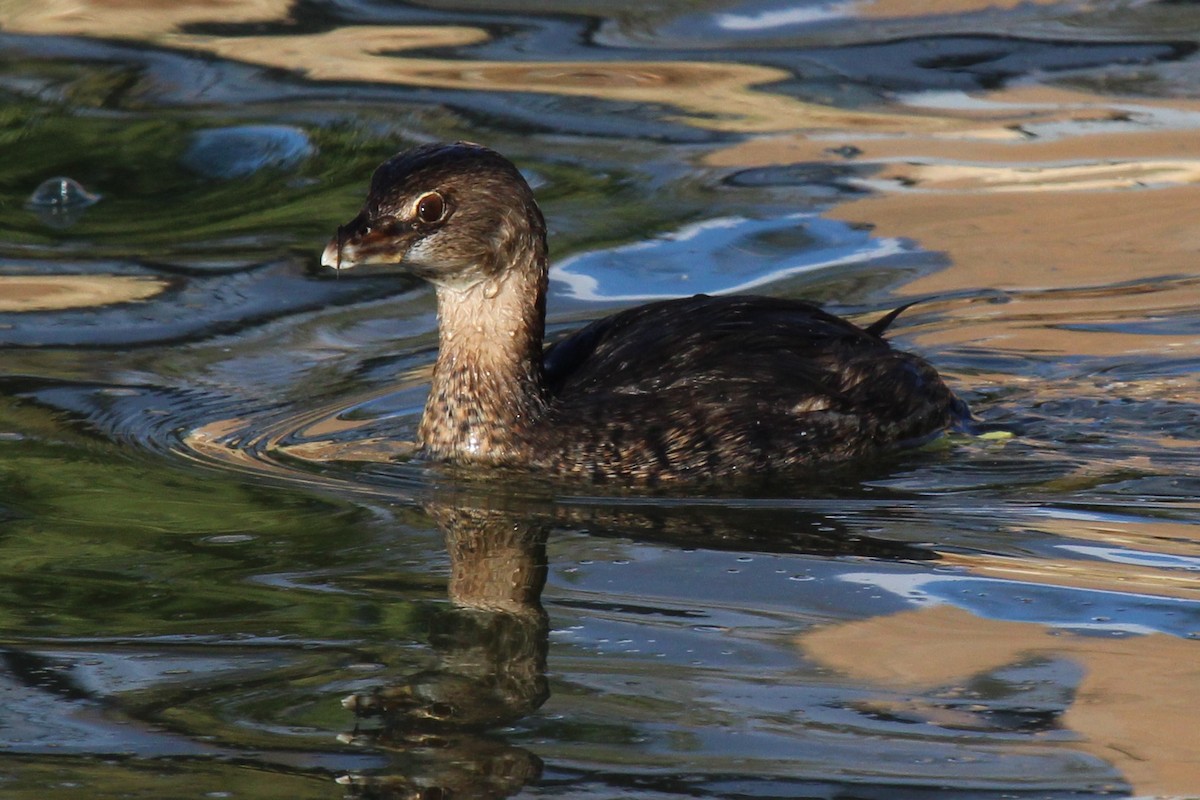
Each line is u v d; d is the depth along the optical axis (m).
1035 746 7.70
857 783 7.39
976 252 15.66
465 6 23.03
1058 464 11.67
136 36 21.84
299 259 15.99
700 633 8.94
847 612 9.20
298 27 22.22
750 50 21.20
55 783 7.39
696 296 12.97
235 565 9.95
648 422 11.82
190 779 7.43
